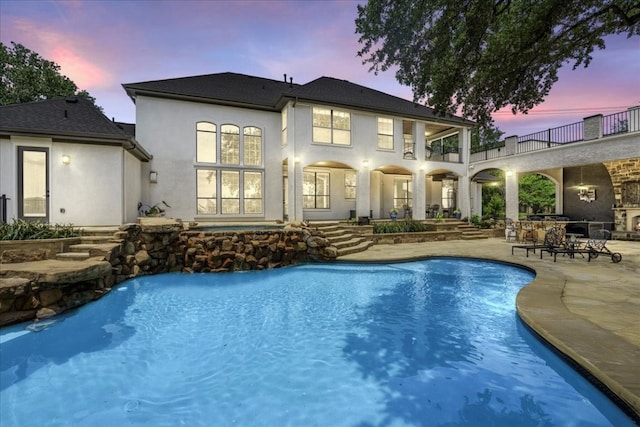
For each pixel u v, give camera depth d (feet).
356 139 55.67
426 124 63.36
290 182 50.44
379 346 16.57
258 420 11.06
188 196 49.16
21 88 65.62
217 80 57.11
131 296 25.30
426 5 19.95
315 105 51.55
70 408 11.93
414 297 24.68
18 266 21.52
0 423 11.12
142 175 46.57
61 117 35.60
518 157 61.00
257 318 20.94
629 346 12.35
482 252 39.63
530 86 25.18
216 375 14.12
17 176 32.78
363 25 22.33
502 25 22.84
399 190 70.54
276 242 35.55
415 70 24.41
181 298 24.94
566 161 52.80
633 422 9.30
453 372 13.78
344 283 28.91
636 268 28.43
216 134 51.24
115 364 15.20
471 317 20.22
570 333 13.64
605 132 48.42
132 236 30.30
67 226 30.86
